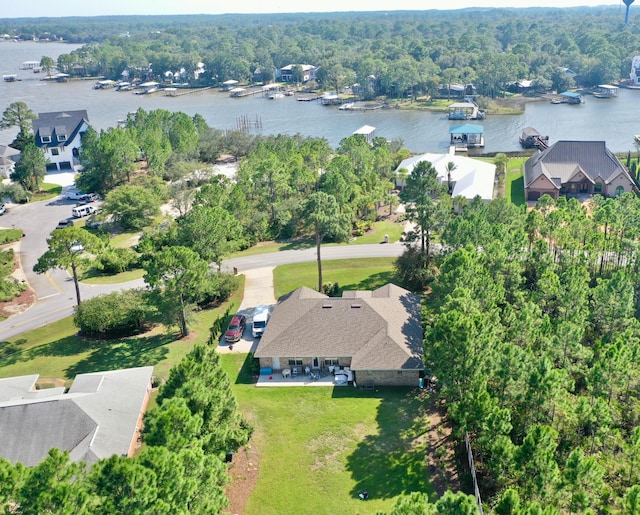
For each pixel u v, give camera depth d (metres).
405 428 52.97
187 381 44.06
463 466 47.38
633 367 51.66
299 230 108.75
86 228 113.50
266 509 44.44
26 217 123.12
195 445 37.66
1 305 83.31
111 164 135.38
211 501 36.84
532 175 123.00
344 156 125.88
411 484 46.12
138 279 90.38
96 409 50.56
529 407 46.97
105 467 31.42
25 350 70.50
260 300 80.56
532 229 85.56
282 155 139.12
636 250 74.00
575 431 46.09
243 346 68.81
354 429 53.19
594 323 65.62
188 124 165.62
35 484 31.27
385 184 123.00
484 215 81.75
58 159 160.50
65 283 90.38
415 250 83.12
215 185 106.00
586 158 125.81
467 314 56.53
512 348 47.97
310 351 62.31
